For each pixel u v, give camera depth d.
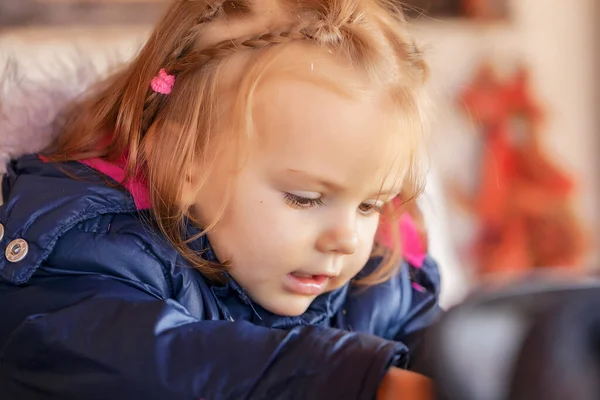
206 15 0.80
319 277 0.75
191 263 0.75
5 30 1.62
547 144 2.01
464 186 1.87
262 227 0.71
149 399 0.57
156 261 0.74
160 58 0.81
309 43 0.73
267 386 0.55
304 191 0.70
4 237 0.72
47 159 0.85
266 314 0.80
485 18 1.94
